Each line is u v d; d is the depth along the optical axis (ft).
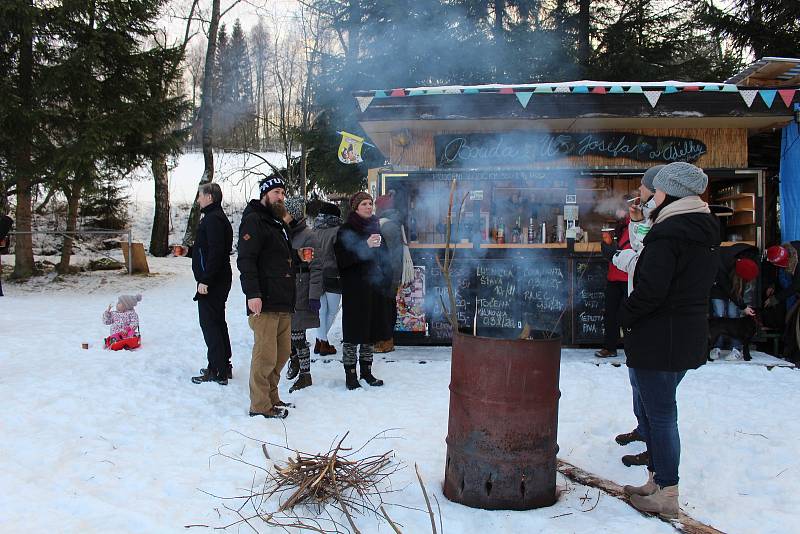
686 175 9.41
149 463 11.19
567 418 14.58
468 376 9.88
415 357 21.16
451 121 21.76
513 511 9.70
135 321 21.42
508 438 9.66
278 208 14.71
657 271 9.16
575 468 11.53
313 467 10.05
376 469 10.46
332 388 17.12
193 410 14.57
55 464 10.93
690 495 10.54
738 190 23.45
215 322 16.92
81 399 14.69
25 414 13.47
